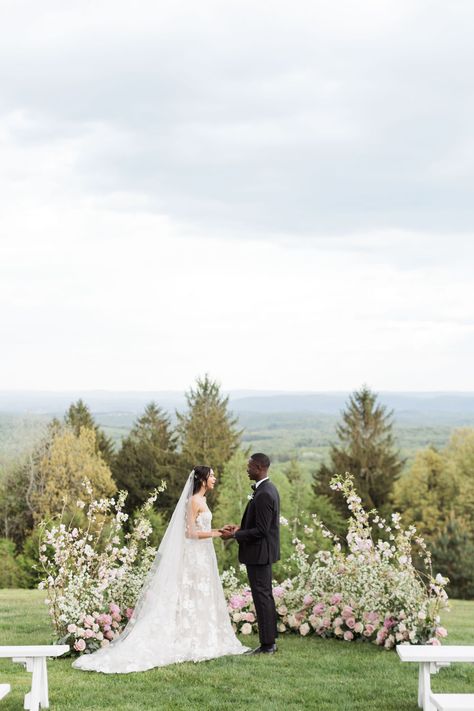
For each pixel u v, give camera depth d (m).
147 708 6.27
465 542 32.66
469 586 31.97
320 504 42.59
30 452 47.62
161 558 8.37
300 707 6.34
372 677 7.37
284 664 7.86
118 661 7.64
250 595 9.85
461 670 7.61
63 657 8.30
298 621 9.55
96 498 47.75
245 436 93.06
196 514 8.50
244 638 9.30
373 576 8.98
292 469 49.12
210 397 53.94
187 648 8.12
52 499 46.34
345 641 9.09
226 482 37.28
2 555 36.66
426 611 8.54
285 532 34.44
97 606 8.73
